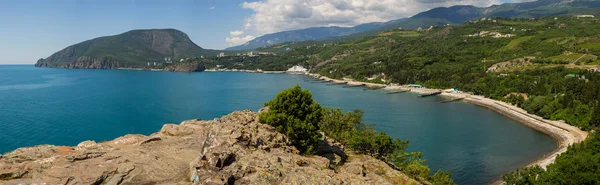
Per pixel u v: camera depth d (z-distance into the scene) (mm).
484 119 148000
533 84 183500
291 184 28188
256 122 51062
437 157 96250
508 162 91625
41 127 123188
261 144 40250
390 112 165375
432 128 130500
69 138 110875
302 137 48031
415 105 187750
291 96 50125
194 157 38625
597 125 115750
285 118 48156
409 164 61906
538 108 147625
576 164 58438
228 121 50156
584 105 128625
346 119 74812
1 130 116938
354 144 61969
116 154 35719
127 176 30344
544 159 91250
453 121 143625
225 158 31172
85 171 29875
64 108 162125
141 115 151625
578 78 170750
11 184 26641
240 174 28891
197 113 160125
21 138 108438
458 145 107562
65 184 27234
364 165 49000
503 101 183000
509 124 137625
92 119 139750
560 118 132500
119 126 130125
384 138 62500
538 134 120562
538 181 60500
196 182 28953
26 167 29453
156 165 33906
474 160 93562
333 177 31203
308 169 32156
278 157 34281
